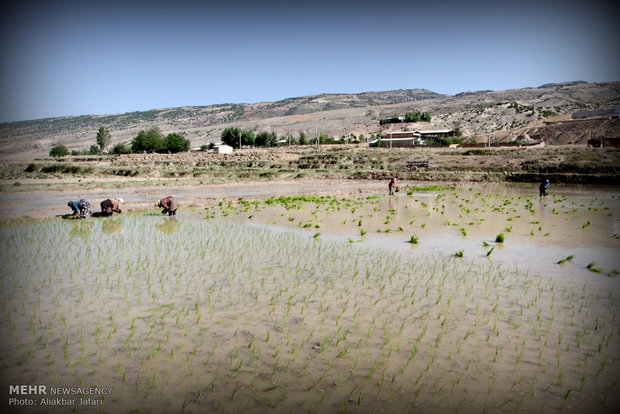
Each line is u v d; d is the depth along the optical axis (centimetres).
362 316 829
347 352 682
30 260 1275
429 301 912
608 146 7056
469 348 696
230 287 1010
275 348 696
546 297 937
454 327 776
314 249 1419
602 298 930
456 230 1778
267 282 1048
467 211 2308
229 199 3094
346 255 1333
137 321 807
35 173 6334
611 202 2855
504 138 10556
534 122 13562
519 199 3080
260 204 2827
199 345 708
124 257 1311
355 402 554
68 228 1872
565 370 630
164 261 1259
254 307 878
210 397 566
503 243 1510
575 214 2256
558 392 574
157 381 602
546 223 1953
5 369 632
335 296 945
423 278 1081
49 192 3609
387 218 2070
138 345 709
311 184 4731
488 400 557
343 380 604
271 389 582
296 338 733
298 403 552
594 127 9562
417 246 1469
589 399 559
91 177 5412
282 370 630
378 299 925
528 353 680
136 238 1617
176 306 886
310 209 2536
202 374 621
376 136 13338
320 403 552
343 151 8406
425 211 2419
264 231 1766
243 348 697
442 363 649
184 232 1744
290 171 6162
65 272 1145
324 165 6900
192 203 2838
